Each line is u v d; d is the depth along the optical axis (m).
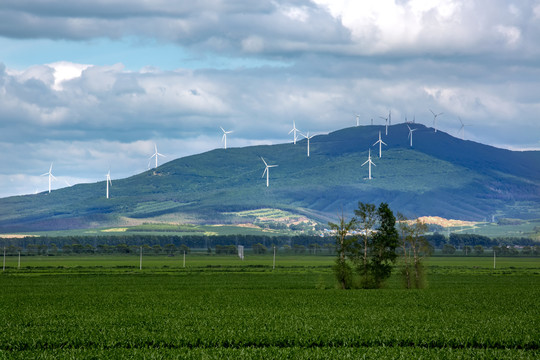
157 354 109.88
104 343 120.00
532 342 120.81
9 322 145.25
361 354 111.31
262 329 134.00
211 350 114.44
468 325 140.62
